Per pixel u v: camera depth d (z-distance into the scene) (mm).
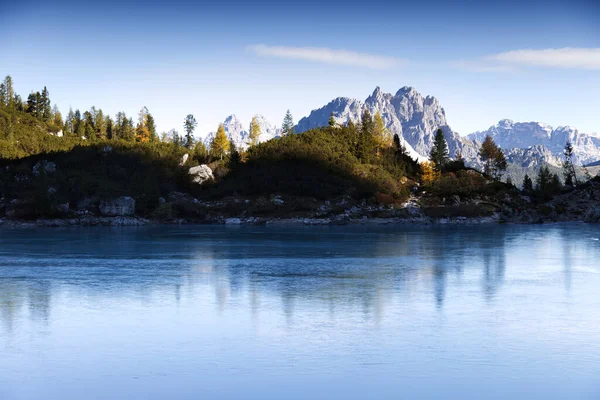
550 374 22562
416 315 33656
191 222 147000
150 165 176500
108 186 150125
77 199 143750
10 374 22562
